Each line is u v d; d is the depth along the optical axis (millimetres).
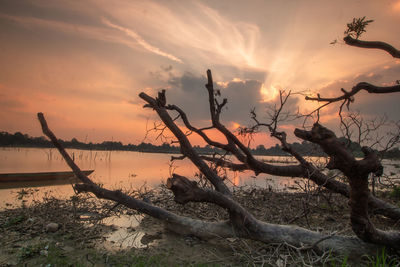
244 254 4008
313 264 3787
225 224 4551
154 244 4609
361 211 3303
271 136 5566
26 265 3742
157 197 8625
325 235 4129
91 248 4418
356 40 5434
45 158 30109
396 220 5586
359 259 3857
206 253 4242
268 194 8570
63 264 3771
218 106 5094
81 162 25531
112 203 7504
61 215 6133
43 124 5230
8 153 38094
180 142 5594
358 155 7168
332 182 5578
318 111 6238
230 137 5160
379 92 5570
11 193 9758
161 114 5559
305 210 5457
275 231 4176
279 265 3730
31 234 4996
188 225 4840
